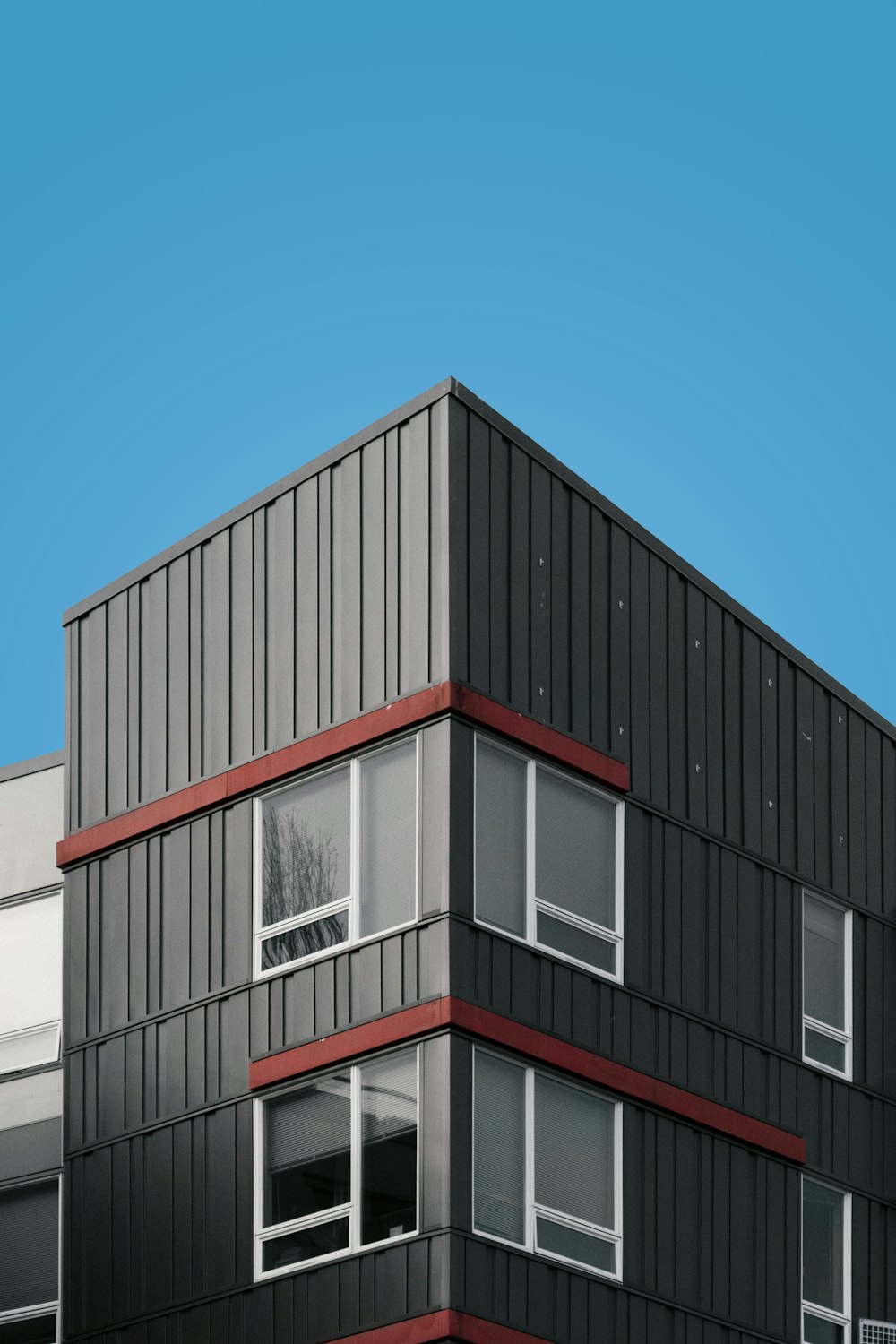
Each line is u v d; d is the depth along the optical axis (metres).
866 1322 26.70
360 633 25.12
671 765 26.67
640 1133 24.83
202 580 27.12
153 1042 25.70
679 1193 25.08
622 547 26.86
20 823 28.66
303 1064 24.00
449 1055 22.86
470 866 23.72
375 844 24.30
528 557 25.45
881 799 29.91
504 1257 22.73
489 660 24.58
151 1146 25.28
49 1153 26.67
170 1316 24.36
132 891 26.62
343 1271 23.00
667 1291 24.45
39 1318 26.02
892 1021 28.86
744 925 27.05
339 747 24.81
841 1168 27.30
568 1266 23.39
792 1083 27.02
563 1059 23.98
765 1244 25.95
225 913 25.50
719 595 28.16
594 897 25.16
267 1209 23.92
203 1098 24.94
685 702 27.19
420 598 24.59
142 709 27.30
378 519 25.36
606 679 26.06
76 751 27.84
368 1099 23.45
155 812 26.55
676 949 25.97
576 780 25.33
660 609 27.22
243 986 25.00
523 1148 23.41
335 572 25.64
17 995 27.77
